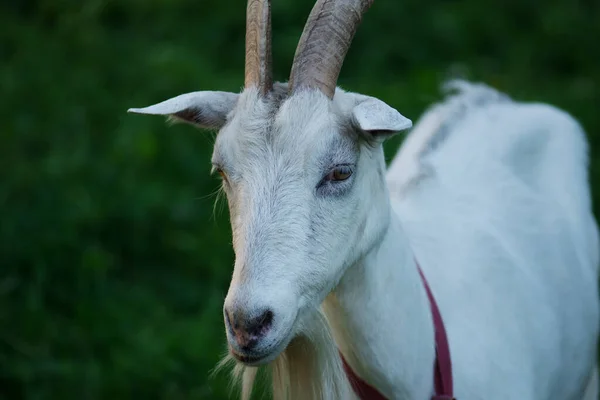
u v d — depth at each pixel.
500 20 13.32
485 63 12.58
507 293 5.80
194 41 12.72
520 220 6.32
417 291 5.12
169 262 9.38
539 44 13.05
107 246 9.33
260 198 4.51
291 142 4.56
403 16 12.89
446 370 5.23
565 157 6.91
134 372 7.97
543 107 7.27
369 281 4.92
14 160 10.03
